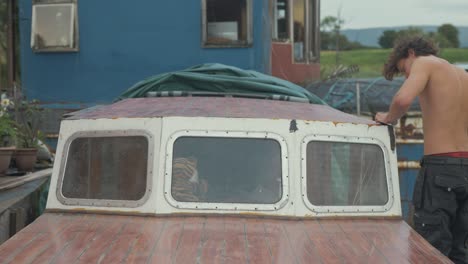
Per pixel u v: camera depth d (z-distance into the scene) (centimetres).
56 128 1039
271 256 272
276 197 339
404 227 333
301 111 392
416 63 398
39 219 331
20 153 568
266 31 1122
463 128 398
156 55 1088
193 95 451
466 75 407
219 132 349
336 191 349
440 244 388
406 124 859
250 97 455
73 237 296
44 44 1103
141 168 344
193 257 268
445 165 390
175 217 329
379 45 4050
